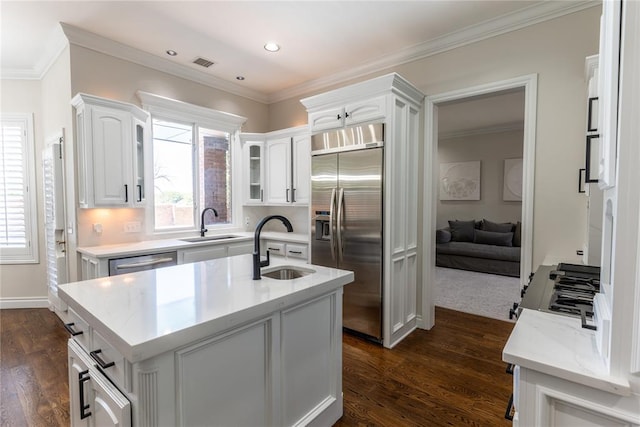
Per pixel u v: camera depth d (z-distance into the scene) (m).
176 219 3.87
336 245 3.15
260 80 4.23
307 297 1.57
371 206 2.90
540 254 2.66
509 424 1.86
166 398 1.09
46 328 3.23
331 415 1.82
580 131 2.48
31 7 2.61
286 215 4.59
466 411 1.98
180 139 3.88
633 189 0.76
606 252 0.99
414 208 3.25
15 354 2.70
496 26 2.80
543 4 2.56
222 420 1.27
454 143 7.30
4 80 3.79
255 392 1.41
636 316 0.77
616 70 0.82
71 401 1.50
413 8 2.64
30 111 3.84
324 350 1.78
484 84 2.90
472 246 5.98
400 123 2.95
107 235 3.24
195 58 3.57
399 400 2.09
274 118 4.79
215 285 1.60
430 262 3.27
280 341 1.50
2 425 1.86
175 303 1.33
